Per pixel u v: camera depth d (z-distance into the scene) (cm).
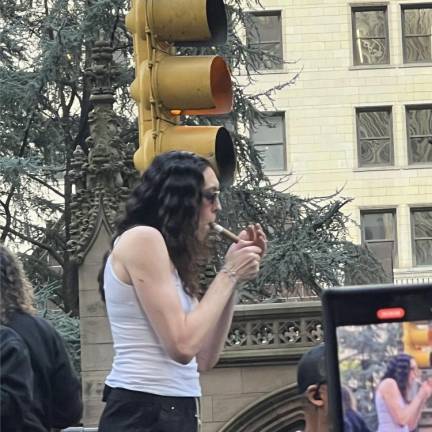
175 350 414
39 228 2528
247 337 1802
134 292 425
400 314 290
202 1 604
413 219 5059
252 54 2461
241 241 436
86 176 1512
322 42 5103
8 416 454
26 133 2364
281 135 5081
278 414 1806
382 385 289
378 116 5103
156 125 611
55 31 2330
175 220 430
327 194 5053
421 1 5109
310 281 2284
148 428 425
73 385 511
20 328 494
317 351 406
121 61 2406
